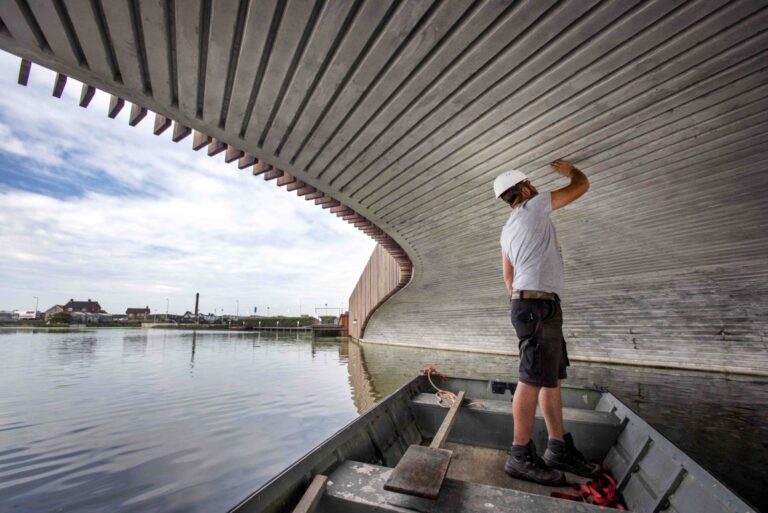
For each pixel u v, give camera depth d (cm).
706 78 271
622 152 370
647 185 431
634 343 1025
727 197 446
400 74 287
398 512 126
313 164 443
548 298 194
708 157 369
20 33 256
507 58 265
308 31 252
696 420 519
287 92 313
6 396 908
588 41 247
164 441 562
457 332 1711
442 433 204
